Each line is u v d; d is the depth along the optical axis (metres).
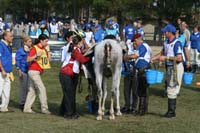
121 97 13.63
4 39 11.03
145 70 10.75
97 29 21.03
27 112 11.21
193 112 11.50
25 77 11.61
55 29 38.91
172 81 10.59
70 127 9.62
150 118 10.65
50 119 10.41
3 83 11.09
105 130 9.38
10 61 11.12
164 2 40.38
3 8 70.25
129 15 39.16
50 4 56.84
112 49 9.98
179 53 10.41
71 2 51.12
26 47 11.66
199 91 15.00
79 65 10.44
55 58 22.34
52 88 14.93
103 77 10.38
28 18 68.25
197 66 19.88
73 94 10.50
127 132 9.24
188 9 40.34
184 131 9.43
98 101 10.82
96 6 39.97
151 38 49.81
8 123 9.95
